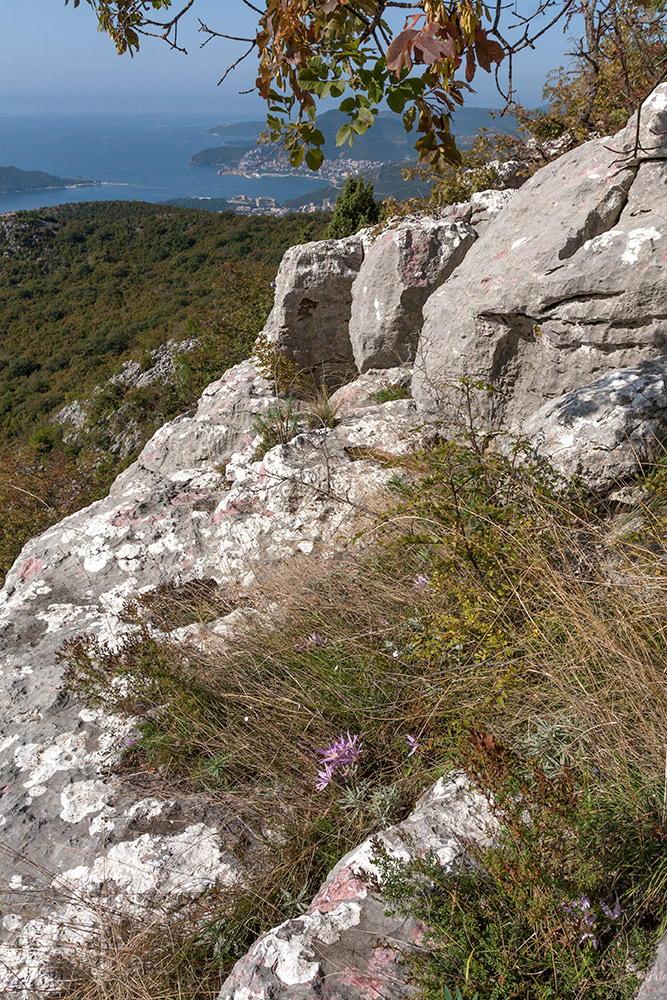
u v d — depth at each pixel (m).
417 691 2.67
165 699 3.03
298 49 2.13
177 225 96.25
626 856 1.78
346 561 3.68
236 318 13.55
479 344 4.90
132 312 70.38
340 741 2.54
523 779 1.88
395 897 1.84
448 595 2.82
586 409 3.41
